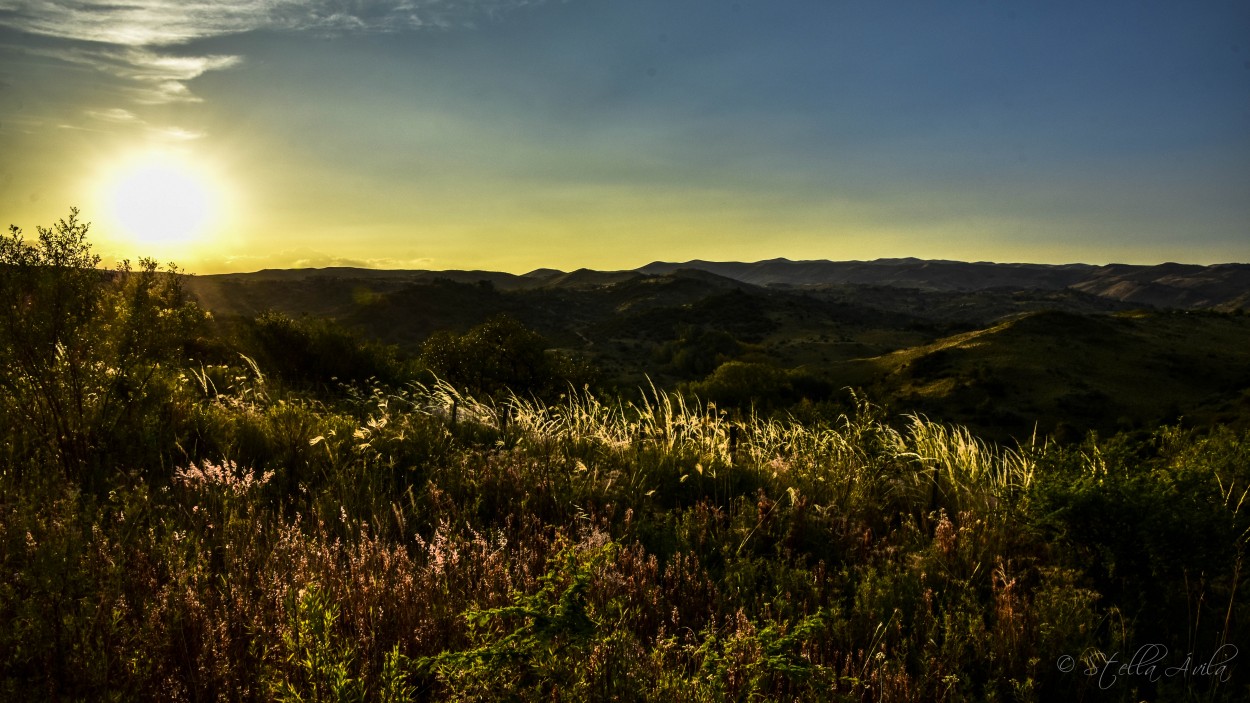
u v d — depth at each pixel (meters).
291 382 13.90
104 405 5.67
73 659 2.33
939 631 3.56
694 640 3.15
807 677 2.50
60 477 4.65
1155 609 3.91
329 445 5.89
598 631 2.41
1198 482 4.36
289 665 2.41
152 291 6.24
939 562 4.38
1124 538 4.07
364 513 4.69
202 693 2.39
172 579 2.99
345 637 2.68
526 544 4.12
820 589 3.91
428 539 4.43
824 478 6.07
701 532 4.84
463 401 8.59
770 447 7.21
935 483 5.95
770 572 4.21
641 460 6.40
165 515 3.96
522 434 7.33
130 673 2.37
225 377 9.65
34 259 5.56
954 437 6.50
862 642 3.43
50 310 5.45
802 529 4.91
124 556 3.08
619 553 3.99
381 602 3.04
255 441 6.27
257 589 3.11
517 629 2.40
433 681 2.69
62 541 2.94
